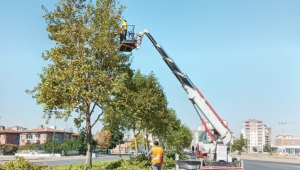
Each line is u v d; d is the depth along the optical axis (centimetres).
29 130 11044
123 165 2320
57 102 1975
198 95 2148
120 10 2136
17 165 1484
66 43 2058
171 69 2162
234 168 1962
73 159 5812
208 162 1989
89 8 2097
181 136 8006
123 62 2195
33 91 2052
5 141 10650
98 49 2014
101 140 9938
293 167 3881
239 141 14100
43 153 7962
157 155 1542
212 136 2152
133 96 2203
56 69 2023
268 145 18225
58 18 2108
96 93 1941
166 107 3488
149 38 2153
